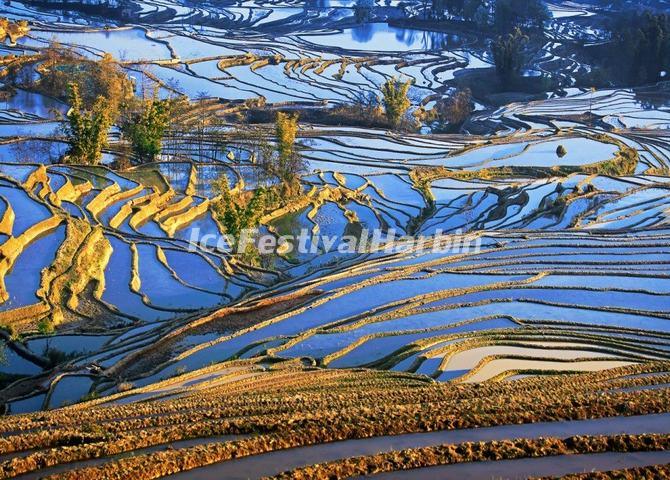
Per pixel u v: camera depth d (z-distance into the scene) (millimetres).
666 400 29891
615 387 32531
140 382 36406
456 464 24656
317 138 90062
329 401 30453
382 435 26859
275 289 48750
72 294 45906
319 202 68562
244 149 79688
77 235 51906
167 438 26281
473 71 136625
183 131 83875
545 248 55531
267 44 142375
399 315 43375
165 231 58031
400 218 67688
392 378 35094
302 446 25922
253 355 38719
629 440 26125
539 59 145500
